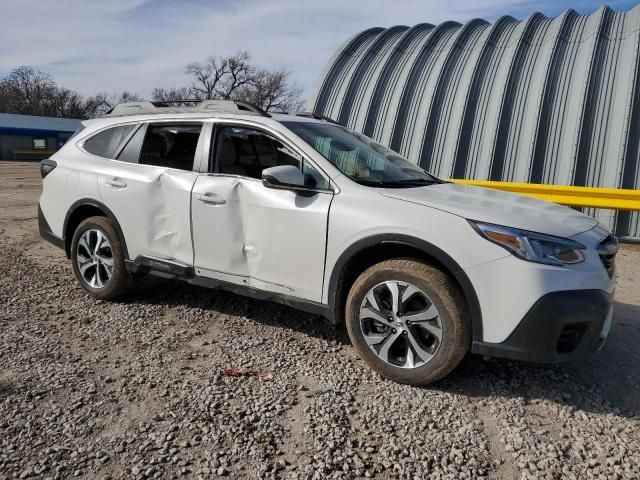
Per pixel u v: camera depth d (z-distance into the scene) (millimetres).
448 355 3109
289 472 2455
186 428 2779
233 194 3869
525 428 2850
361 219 3332
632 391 3309
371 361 3387
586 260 3037
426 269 3168
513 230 2994
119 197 4465
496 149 9328
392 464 2529
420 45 11539
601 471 2498
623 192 7762
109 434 2709
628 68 8781
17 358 3533
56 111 67250
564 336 3004
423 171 4566
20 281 5301
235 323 4285
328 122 4656
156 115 4566
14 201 11961
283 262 3662
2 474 2379
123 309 4539
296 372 3451
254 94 57438
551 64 9516
